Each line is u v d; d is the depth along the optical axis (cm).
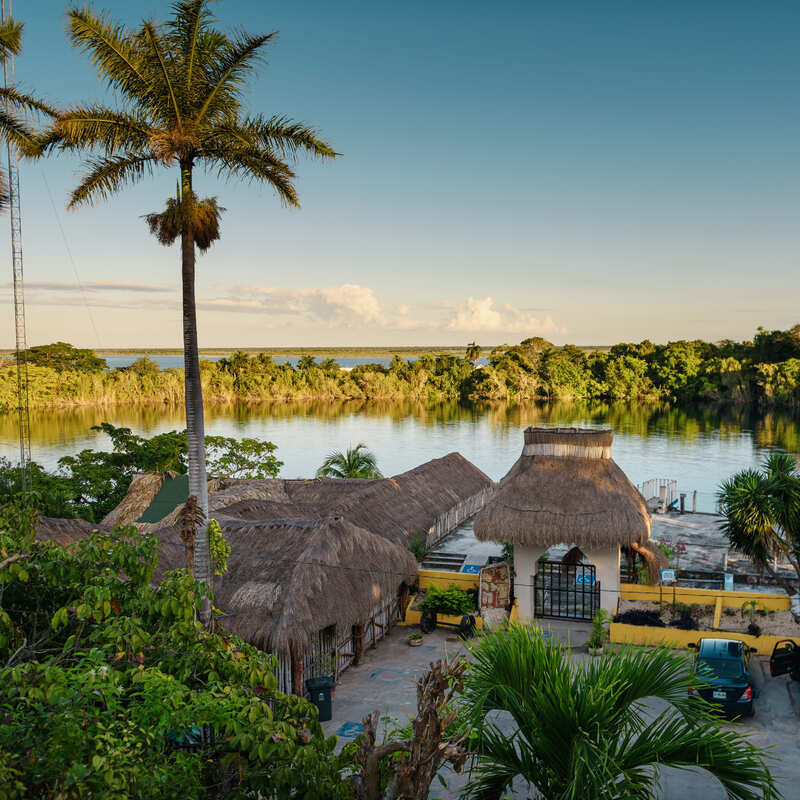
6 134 2517
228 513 2981
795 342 15650
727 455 8712
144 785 725
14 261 2455
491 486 4672
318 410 15300
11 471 3731
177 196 1941
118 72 1892
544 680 860
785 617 2569
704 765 837
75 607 982
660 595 2683
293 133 1991
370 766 852
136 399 16062
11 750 727
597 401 16838
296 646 2058
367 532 2656
